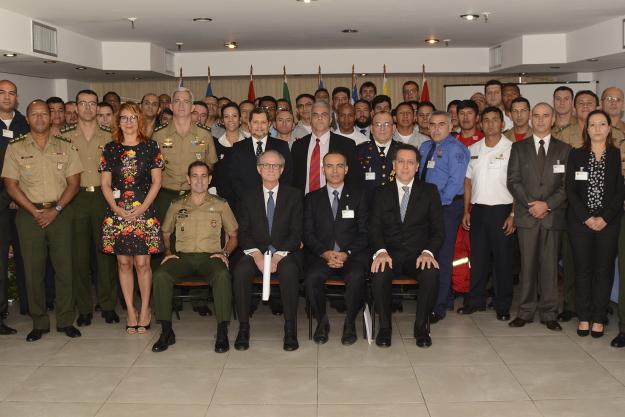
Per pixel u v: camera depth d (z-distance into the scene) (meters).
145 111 6.49
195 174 5.02
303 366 4.39
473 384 4.06
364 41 9.39
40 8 6.62
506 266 5.45
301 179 5.63
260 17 7.34
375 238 5.01
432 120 5.52
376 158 5.55
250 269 4.80
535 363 4.41
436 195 5.07
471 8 6.91
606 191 4.79
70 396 3.92
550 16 7.41
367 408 3.72
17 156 4.91
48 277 5.90
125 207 4.92
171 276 4.83
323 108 5.55
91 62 8.66
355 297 4.80
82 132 5.37
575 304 5.19
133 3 6.46
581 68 9.40
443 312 5.47
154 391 3.99
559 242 5.36
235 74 10.38
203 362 4.48
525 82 10.41
